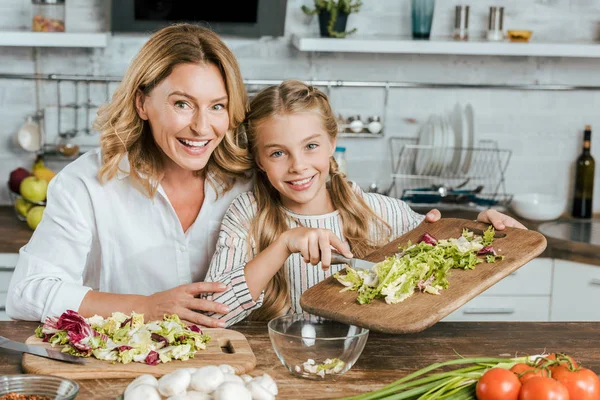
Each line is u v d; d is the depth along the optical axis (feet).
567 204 11.01
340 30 9.87
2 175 10.37
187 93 5.24
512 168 10.96
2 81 10.21
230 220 5.93
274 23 9.82
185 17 9.62
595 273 8.71
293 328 4.61
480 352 4.83
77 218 5.81
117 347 4.39
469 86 10.66
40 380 3.84
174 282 6.10
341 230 6.10
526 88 10.73
